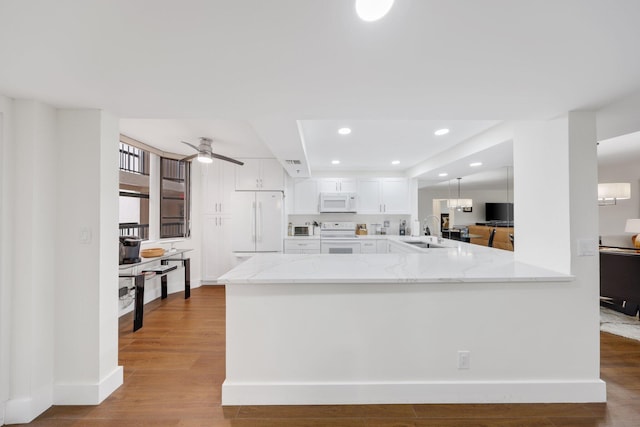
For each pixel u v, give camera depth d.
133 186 3.97
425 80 1.50
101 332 1.89
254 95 1.69
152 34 1.10
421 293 1.91
